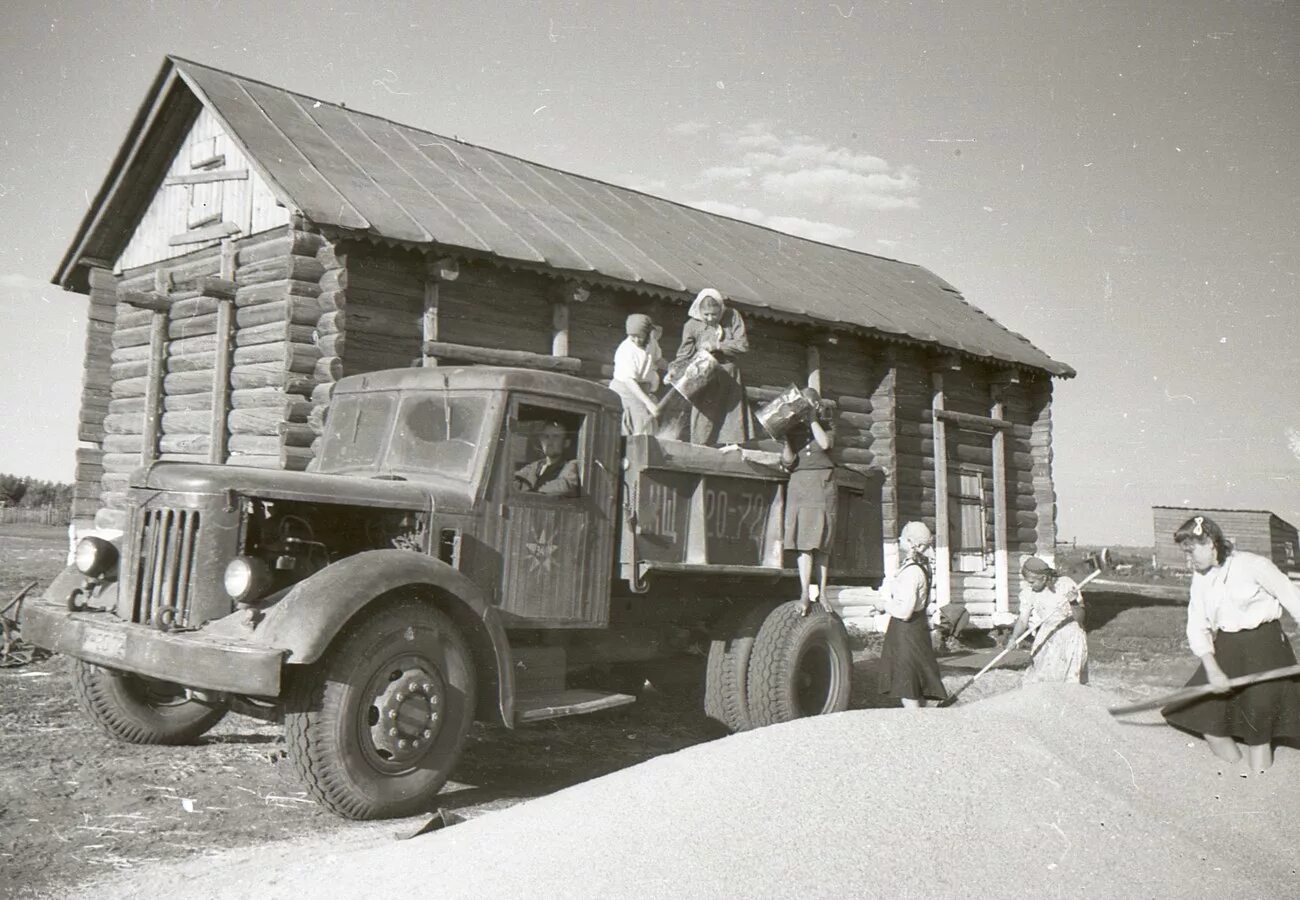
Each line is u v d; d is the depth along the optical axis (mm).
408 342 10383
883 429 15414
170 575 5148
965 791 3891
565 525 6320
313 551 5703
